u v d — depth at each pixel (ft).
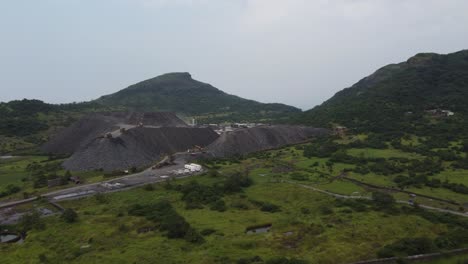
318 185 364.99
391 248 216.95
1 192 349.82
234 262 198.08
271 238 234.58
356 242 228.22
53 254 211.20
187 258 202.59
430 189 341.00
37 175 418.10
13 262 201.87
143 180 395.14
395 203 304.50
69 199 326.03
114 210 291.99
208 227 253.24
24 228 257.96
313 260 202.69
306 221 264.72
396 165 423.23
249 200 322.14
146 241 229.04
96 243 225.76
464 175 376.89
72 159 474.49
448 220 262.88
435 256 213.25
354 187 356.18
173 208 298.35
